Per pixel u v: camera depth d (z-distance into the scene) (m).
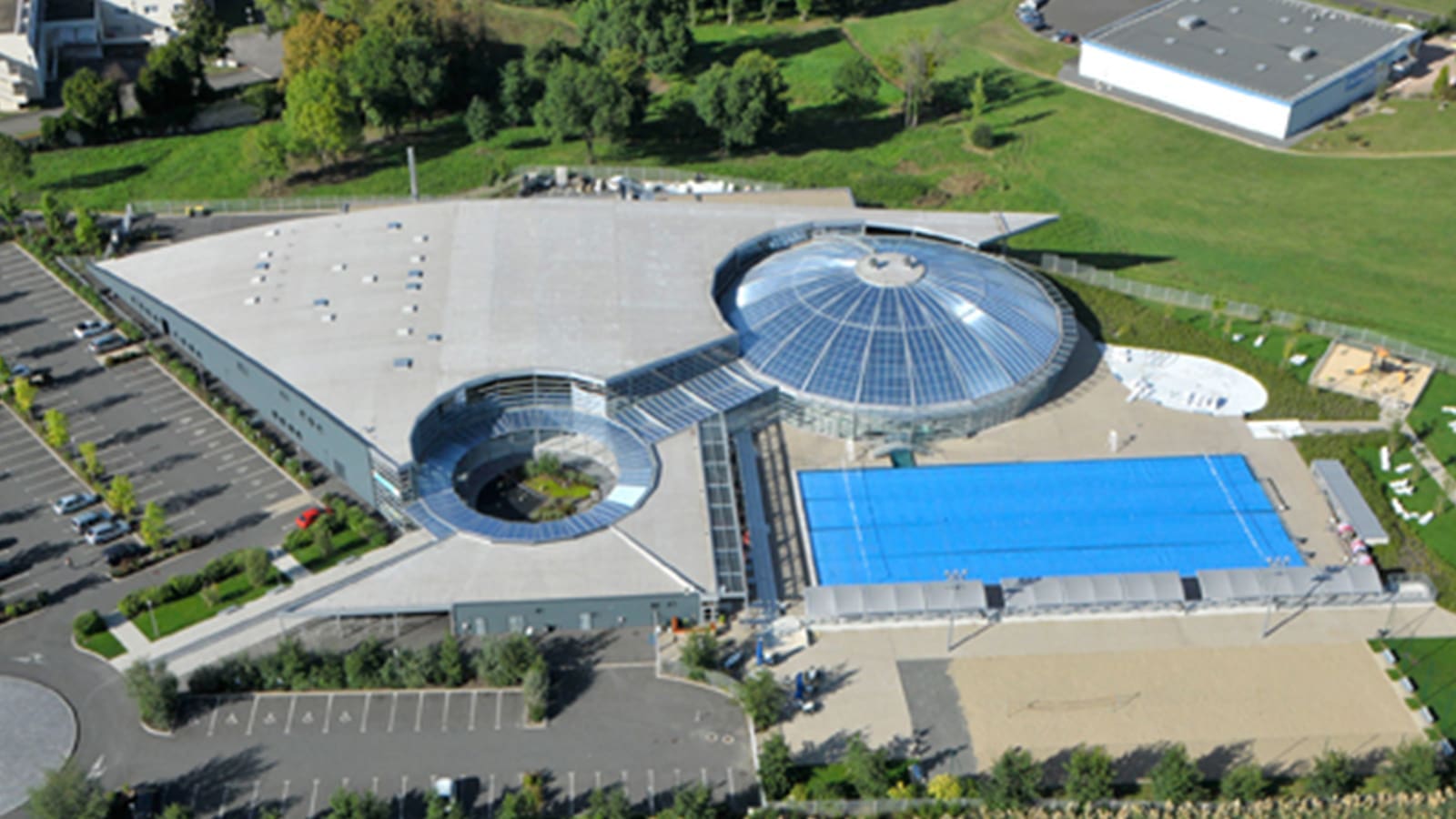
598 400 162.12
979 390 167.62
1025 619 145.25
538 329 167.88
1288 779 128.25
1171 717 134.50
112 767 125.88
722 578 142.00
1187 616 146.38
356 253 183.50
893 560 151.00
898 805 123.38
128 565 147.50
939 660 140.00
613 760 128.12
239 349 164.38
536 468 162.50
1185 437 171.50
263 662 133.12
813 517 156.50
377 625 141.62
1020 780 122.50
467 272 179.00
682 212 196.25
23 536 152.62
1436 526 159.00
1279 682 138.88
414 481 150.50
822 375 168.12
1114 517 158.12
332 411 153.50
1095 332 191.62
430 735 130.00
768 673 131.62
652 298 175.50
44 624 141.12
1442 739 132.50
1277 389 181.12
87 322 189.00
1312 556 154.38
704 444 159.62
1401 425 175.00
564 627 141.00
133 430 169.38
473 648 139.12
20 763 126.06
